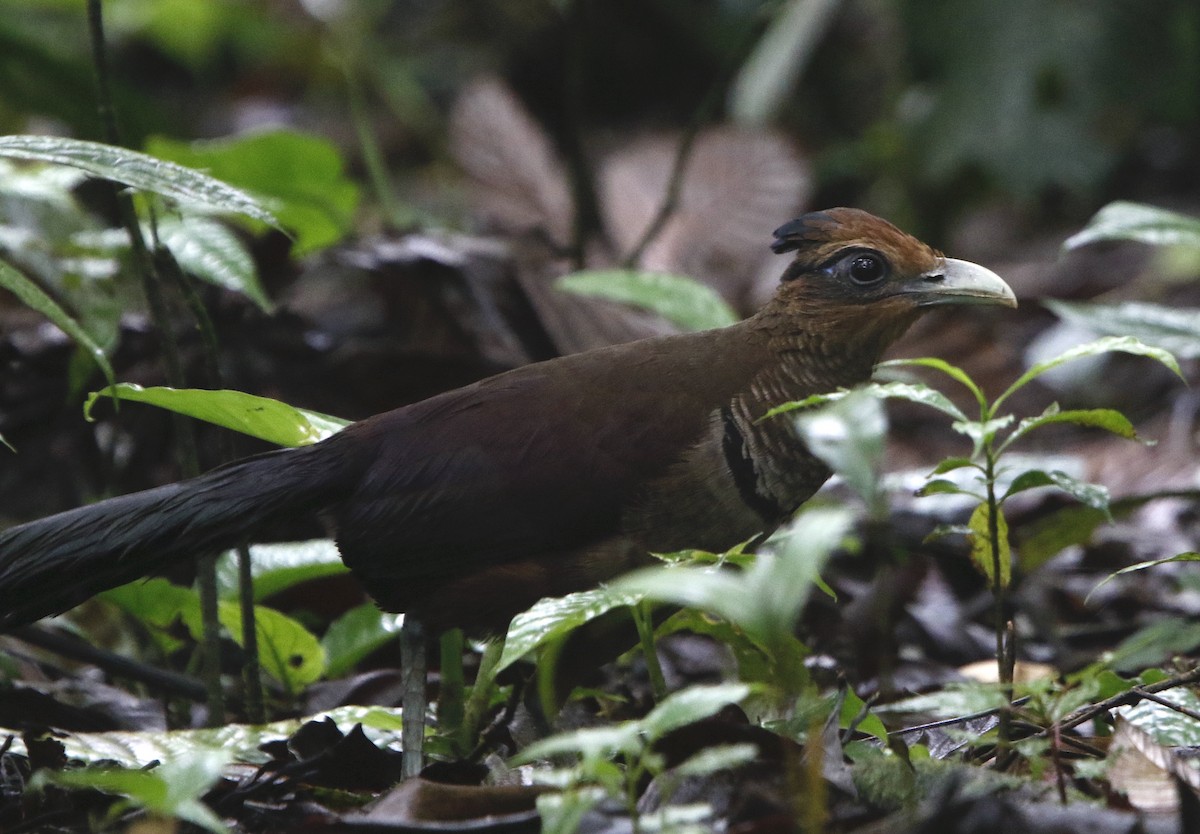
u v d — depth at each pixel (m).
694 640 10.39
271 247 12.03
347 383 12.20
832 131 23.81
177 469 11.84
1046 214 23.44
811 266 8.68
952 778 5.72
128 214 8.48
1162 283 19.36
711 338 8.52
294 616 10.75
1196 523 13.23
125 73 25.36
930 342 15.45
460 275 12.80
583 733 5.37
